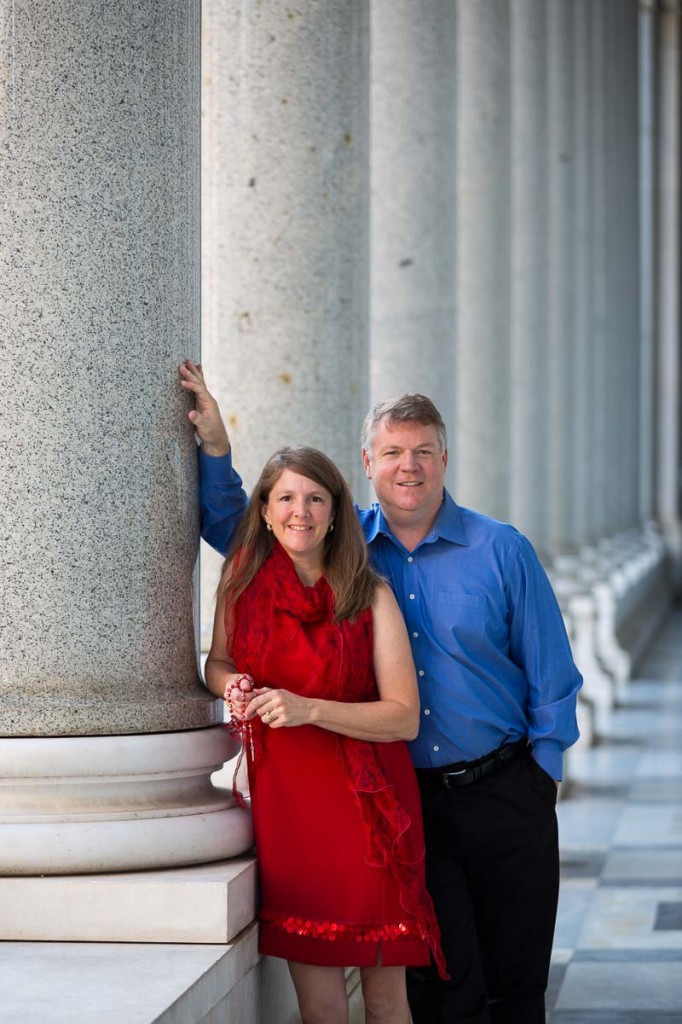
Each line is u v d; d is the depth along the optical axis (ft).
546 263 98.73
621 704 107.24
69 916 27.40
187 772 29.04
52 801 28.02
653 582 171.42
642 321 214.48
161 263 28.53
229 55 38.47
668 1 213.25
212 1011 26.32
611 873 57.26
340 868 28.58
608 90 147.02
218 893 27.22
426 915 28.60
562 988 43.11
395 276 58.34
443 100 58.34
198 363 30.42
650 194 213.46
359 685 29.04
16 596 27.76
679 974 44.32
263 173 38.58
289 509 28.55
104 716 28.02
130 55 27.86
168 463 28.84
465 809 31.37
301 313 38.83
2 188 27.43
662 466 217.15
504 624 31.53
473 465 79.05
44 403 27.58
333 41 38.86
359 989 37.68
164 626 28.94
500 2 77.30
